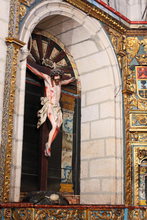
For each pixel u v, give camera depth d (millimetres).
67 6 6309
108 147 6719
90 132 7043
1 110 4949
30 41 6109
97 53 7039
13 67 5070
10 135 4883
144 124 6961
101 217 5633
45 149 6273
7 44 5148
